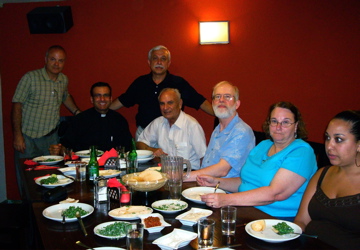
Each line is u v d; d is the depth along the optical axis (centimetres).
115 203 186
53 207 173
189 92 416
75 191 210
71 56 456
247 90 463
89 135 379
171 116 319
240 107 464
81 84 459
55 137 416
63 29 439
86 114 382
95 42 457
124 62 460
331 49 457
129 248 126
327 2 452
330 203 165
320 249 130
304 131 208
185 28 457
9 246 244
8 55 453
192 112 470
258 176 209
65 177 237
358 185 161
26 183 230
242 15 455
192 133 321
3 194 465
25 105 400
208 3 454
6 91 456
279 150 208
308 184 185
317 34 455
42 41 453
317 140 466
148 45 459
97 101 375
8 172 464
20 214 261
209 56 459
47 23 435
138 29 457
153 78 412
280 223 148
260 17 456
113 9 454
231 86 256
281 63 459
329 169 179
